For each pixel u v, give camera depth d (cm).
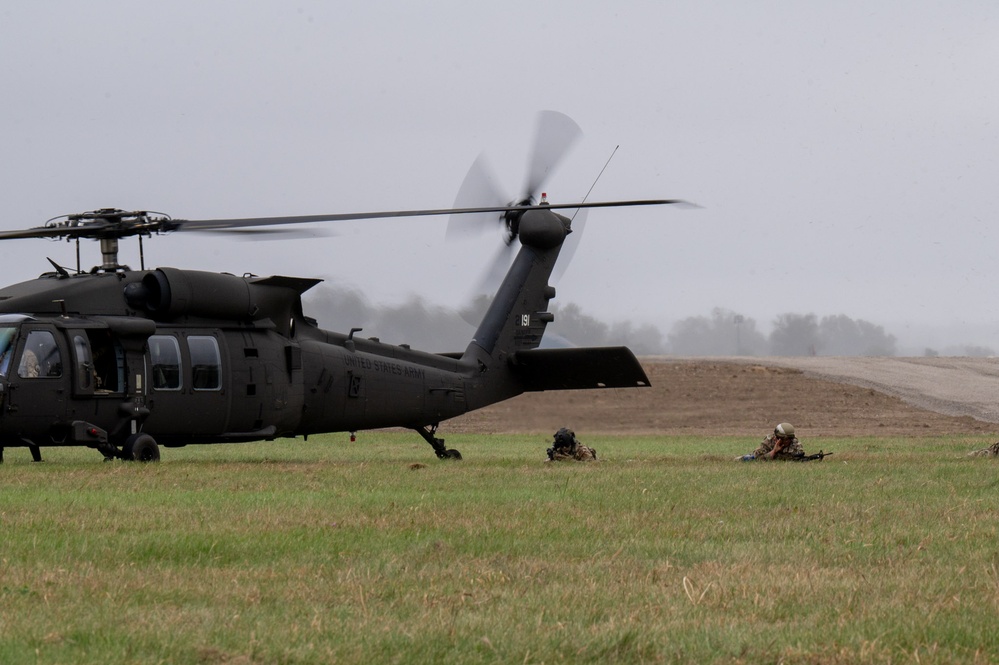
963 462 5019
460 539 2616
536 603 1955
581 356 6438
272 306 5562
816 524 2891
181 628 1752
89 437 4862
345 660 1616
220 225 4972
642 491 3619
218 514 2973
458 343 11569
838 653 1677
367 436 9562
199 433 5303
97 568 2231
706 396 13000
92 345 5031
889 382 14212
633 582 2138
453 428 10594
